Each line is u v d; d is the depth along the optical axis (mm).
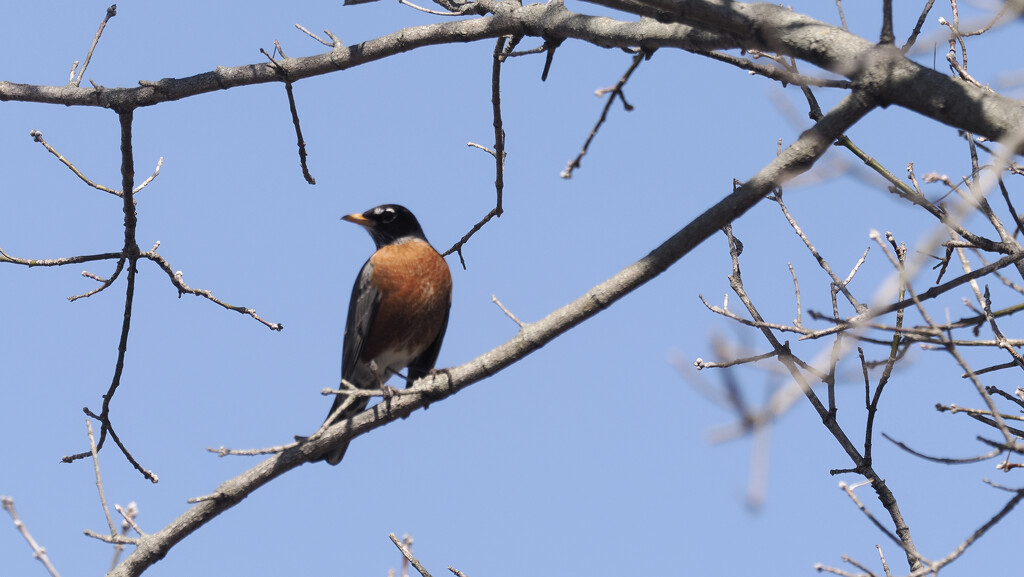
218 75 10523
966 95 6754
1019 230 8180
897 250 9305
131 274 10836
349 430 9383
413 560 9336
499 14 9664
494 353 8875
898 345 8977
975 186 8500
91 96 10539
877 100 7164
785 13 7492
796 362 9172
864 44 7160
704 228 7977
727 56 7965
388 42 10195
